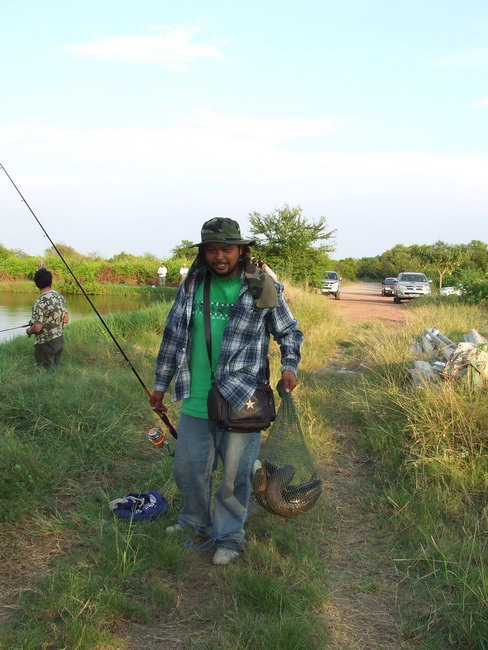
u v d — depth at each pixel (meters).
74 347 9.80
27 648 2.82
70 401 5.71
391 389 6.48
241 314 3.55
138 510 4.12
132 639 3.00
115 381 6.93
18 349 9.85
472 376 5.86
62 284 42.53
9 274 47.03
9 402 5.74
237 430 3.53
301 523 4.19
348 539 4.06
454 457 4.90
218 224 3.47
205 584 3.48
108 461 4.98
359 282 78.75
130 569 3.47
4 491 4.22
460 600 3.25
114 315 13.24
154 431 4.20
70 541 3.83
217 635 3.01
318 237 26.50
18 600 3.22
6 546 3.73
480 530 4.00
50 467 4.62
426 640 3.02
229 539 3.71
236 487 3.71
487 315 16.77
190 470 3.70
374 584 3.50
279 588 3.34
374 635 3.07
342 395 7.26
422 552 3.76
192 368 3.68
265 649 2.87
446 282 31.45
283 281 19.45
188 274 3.68
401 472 4.92
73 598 3.13
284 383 3.76
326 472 5.20
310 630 3.04
